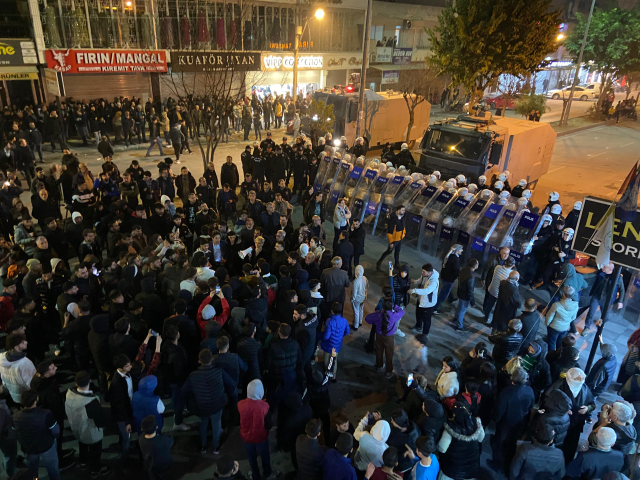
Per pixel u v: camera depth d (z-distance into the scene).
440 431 4.89
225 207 12.27
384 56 34.72
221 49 24.39
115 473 5.55
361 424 5.05
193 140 22.12
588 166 21.62
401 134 23.70
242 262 8.89
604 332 9.04
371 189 13.11
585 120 34.84
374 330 7.89
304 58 28.78
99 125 20.14
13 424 5.02
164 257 8.02
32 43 19.12
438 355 8.09
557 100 46.88
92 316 6.28
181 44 23.75
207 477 5.55
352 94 20.91
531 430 5.01
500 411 5.41
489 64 17.53
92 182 11.88
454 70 18.41
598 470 4.61
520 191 12.30
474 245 10.83
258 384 5.11
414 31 37.88
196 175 17.00
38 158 17.61
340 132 20.86
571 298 7.52
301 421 5.08
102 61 20.97
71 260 10.57
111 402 5.22
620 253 6.33
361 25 32.66
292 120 25.52
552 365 6.41
